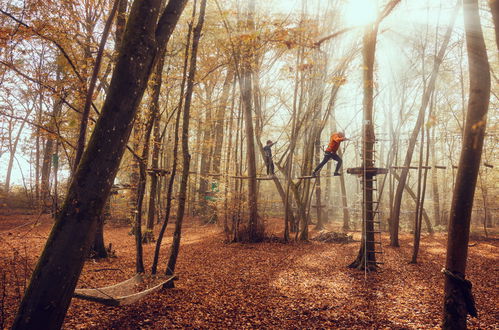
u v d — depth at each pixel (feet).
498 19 9.47
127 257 38.32
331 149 38.37
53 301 9.84
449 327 14.15
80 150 17.85
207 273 30.73
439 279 29.78
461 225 14.02
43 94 25.98
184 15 42.70
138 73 10.85
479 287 26.58
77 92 25.46
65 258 10.05
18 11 23.29
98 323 17.61
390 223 56.03
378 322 18.72
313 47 16.96
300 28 28.96
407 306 21.65
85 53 28.84
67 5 24.62
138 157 24.09
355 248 48.75
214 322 18.58
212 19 39.63
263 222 55.31
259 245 49.93
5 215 69.72
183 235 59.93
